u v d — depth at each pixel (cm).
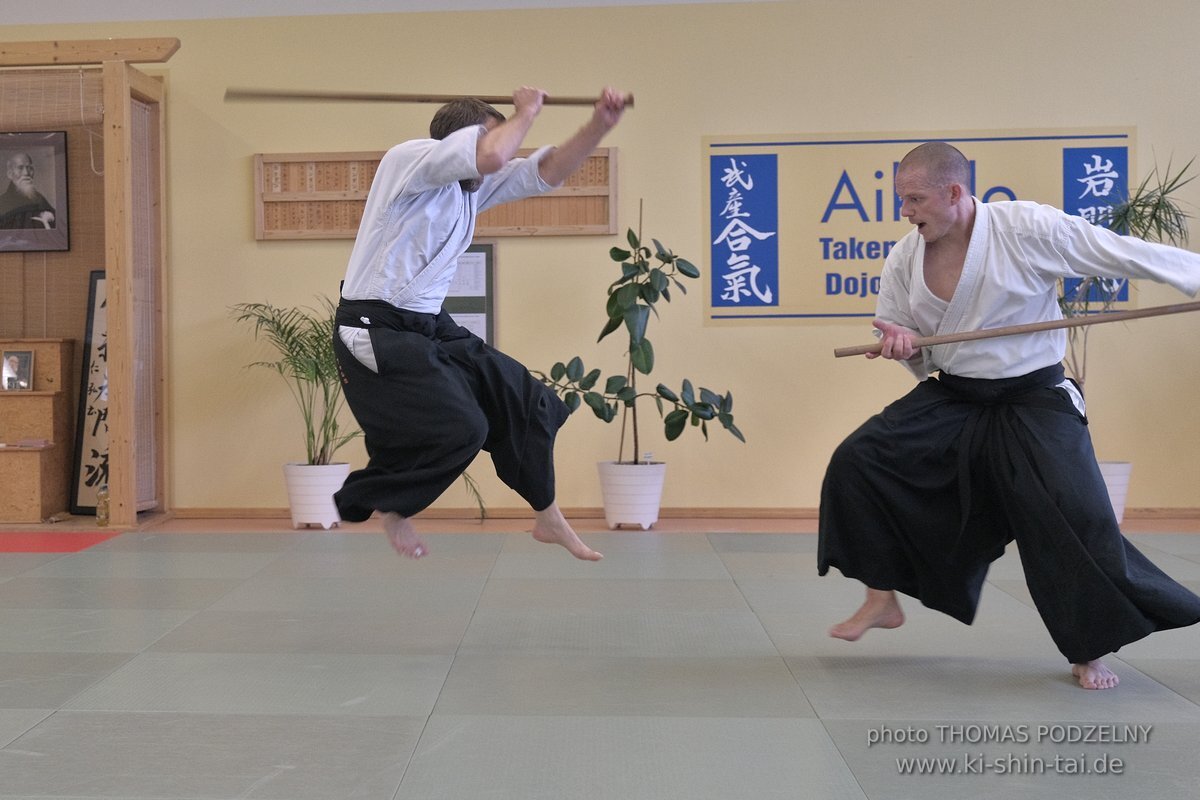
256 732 247
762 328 599
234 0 604
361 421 287
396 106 602
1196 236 587
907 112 591
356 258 288
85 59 560
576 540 312
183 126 607
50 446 588
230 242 607
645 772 222
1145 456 591
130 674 294
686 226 598
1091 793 211
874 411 597
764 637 336
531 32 599
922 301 295
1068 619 273
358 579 429
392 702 270
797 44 593
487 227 602
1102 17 586
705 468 603
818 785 215
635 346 545
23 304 628
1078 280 581
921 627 348
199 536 541
